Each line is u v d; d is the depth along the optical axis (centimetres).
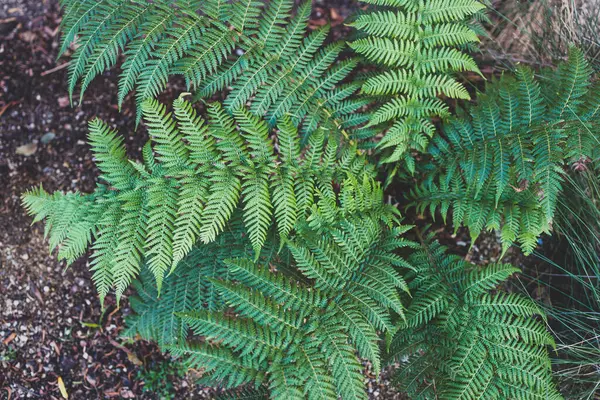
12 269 169
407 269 155
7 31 176
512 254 168
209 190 143
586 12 162
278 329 138
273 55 151
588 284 160
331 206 146
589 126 145
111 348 167
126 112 173
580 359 159
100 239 141
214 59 146
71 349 167
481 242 168
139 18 146
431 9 149
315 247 144
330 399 134
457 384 143
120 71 175
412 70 158
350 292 144
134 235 141
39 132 173
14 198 170
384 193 167
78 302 168
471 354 144
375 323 142
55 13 176
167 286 152
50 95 174
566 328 162
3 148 172
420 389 148
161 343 150
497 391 143
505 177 147
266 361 137
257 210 143
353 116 157
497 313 147
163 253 140
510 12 167
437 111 152
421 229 167
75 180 171
